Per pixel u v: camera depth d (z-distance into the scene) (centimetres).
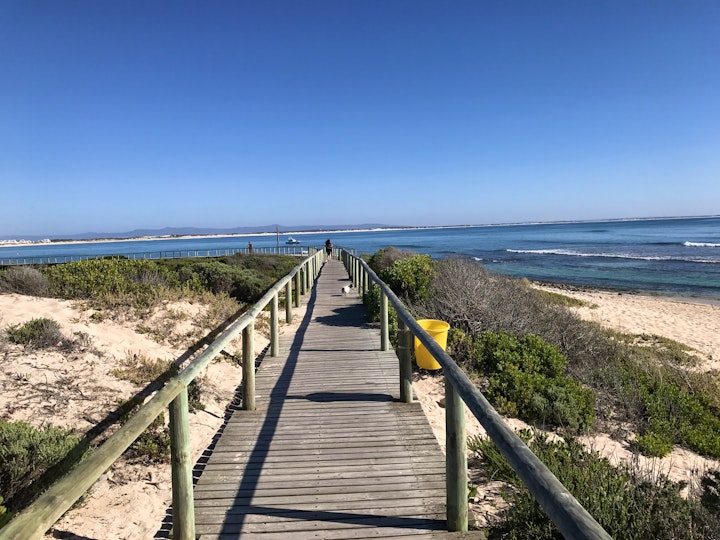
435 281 1068
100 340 629
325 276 1858
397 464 356
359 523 283
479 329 871
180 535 262
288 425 430
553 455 409
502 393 646
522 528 305
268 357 663
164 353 662
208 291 1113
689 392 819
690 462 553
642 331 1509
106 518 326
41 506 153
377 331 825
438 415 555
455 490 271
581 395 639
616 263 4288
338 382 550
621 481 359
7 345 550
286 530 277
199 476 358
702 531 321
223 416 511
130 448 414
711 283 2941
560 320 959
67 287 940
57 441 357
